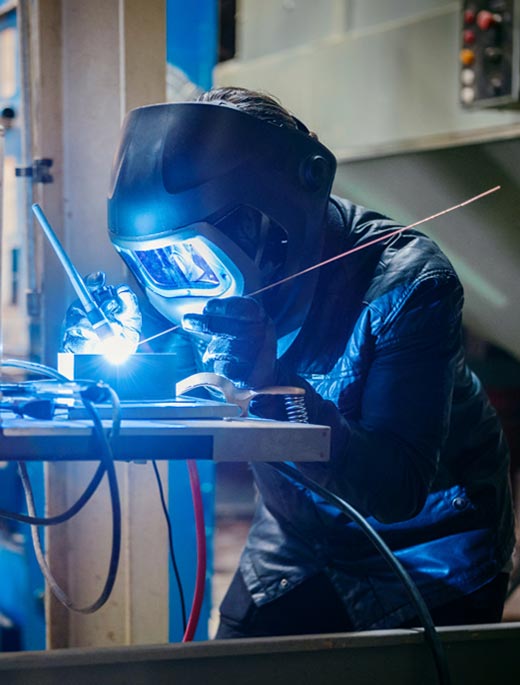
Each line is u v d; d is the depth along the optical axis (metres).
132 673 1.03
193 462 1.44
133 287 1.83
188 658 1.05
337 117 4.04
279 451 1.03
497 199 3.38
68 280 1.85
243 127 1.25
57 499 1.83
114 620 1.87
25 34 1.92
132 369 1.20
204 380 1.17
